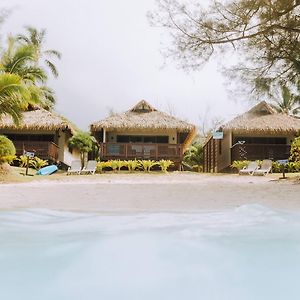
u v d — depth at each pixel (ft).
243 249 14.66
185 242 15.65
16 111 49.98
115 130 76.48
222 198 30.09
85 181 48.11
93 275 11.93
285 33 39.78
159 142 78.48
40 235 17.01
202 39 39.81
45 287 10.96
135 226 18.86
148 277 11.76
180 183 42.63
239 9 36.86
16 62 68.49
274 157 69.46
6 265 12.89
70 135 88.28
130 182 45.65
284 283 11.23
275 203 27.04
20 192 33.50
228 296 10.36
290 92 44.34
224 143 81.87
